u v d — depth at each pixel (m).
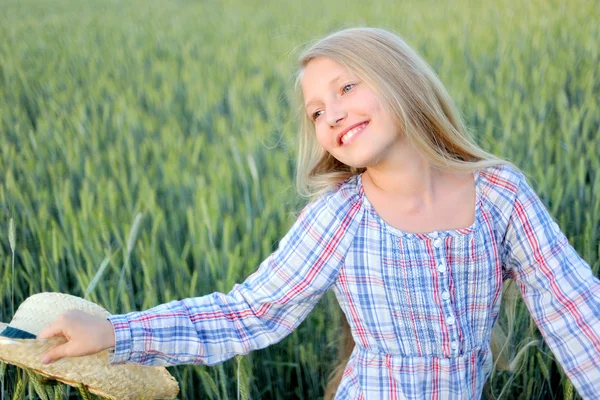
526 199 1.54
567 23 6.29
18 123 4.79
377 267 1.49
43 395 1.54
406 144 1.49
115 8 11.76
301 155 1.70
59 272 2.68
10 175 3.36
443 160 1.50
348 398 1.58
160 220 2.87
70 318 1.38
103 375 1.47
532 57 5.31
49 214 3.30
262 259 2.64
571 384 1.67
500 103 4.13
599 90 4.41
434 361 1.49
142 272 2.74
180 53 7.52
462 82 4.70
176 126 4.61
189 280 2.54
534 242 1.52
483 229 1.50
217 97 5.38
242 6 11.19
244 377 1.56
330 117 1.45
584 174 2.77
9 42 8.30
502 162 1.56
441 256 1.47
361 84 1.47
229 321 1.53
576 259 1.53
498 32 6.38
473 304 1.50
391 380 1.51
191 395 2.25
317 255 1.52
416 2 9.67
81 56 7.42
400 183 1.50
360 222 1.51
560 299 1.51
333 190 1.59
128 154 4.12
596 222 2.45
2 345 1.39
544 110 3.91
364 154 1.45
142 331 1.43
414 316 1.48
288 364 2.33
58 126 4.66
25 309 1.53
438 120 1.53
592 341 1.48
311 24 8.09
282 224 2.78
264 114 5.11
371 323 1.51
